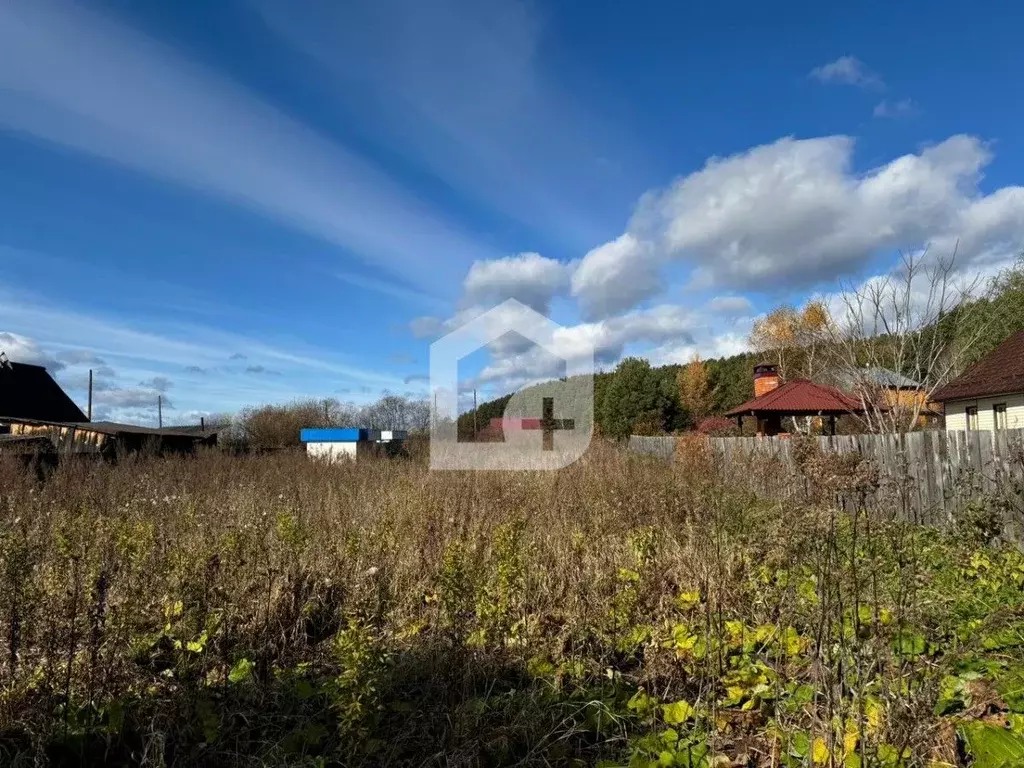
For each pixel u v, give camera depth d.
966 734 2.25
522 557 4.32
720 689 2.96
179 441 16.67
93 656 2.88
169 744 2.67
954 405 19.56
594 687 3.04
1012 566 4.43
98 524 4.98
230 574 3.96
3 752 2.55
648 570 4.28
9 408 23.64
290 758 2.53
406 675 3.19
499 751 2.54
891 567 3.28
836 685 2.34
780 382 23.00
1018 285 22.94
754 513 6.24
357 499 7.83
